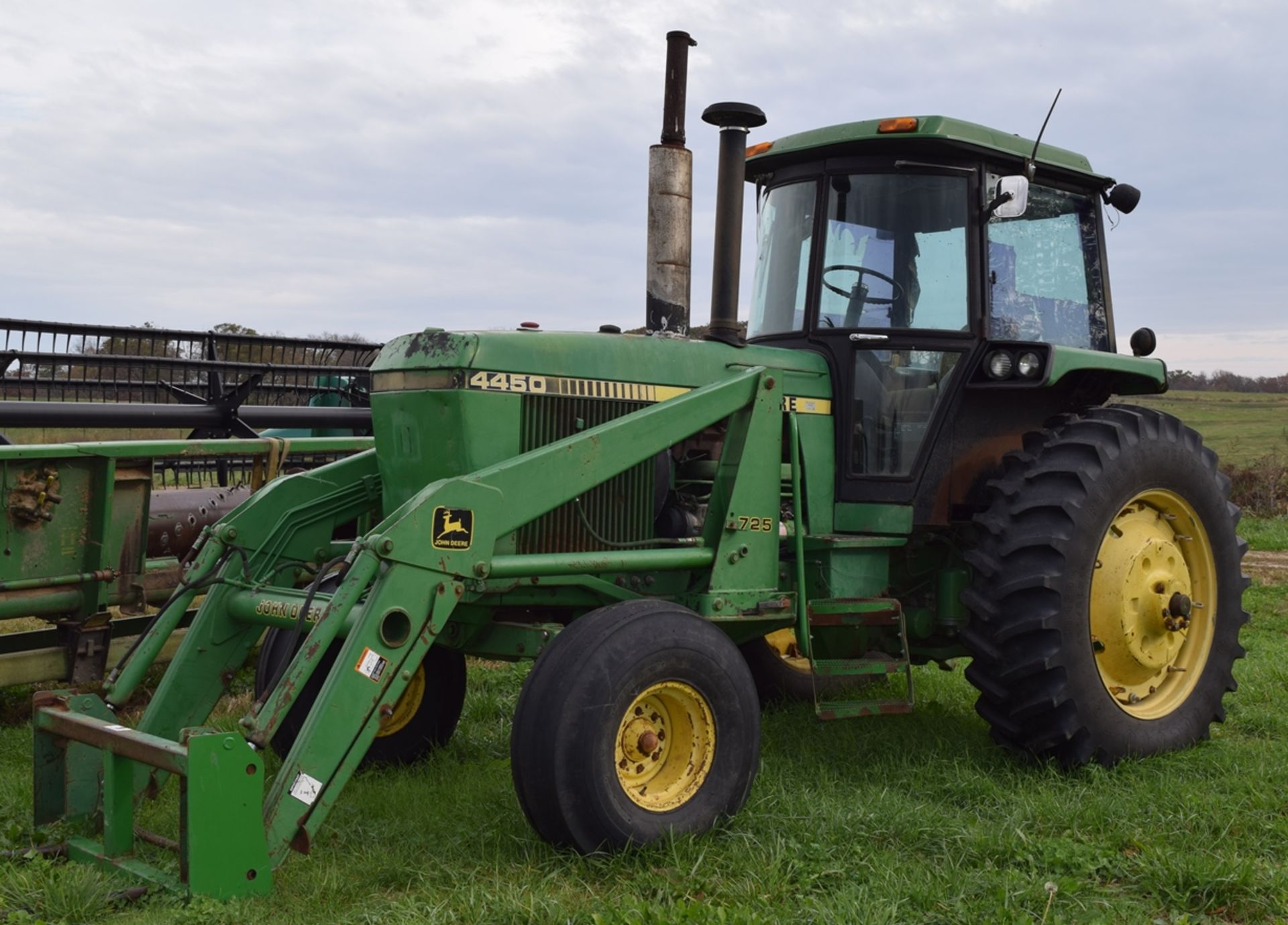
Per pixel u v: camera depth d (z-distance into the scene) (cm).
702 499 467
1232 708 562
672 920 296
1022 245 524
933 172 492
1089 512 465
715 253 469
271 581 436
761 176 538
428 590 358
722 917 299
